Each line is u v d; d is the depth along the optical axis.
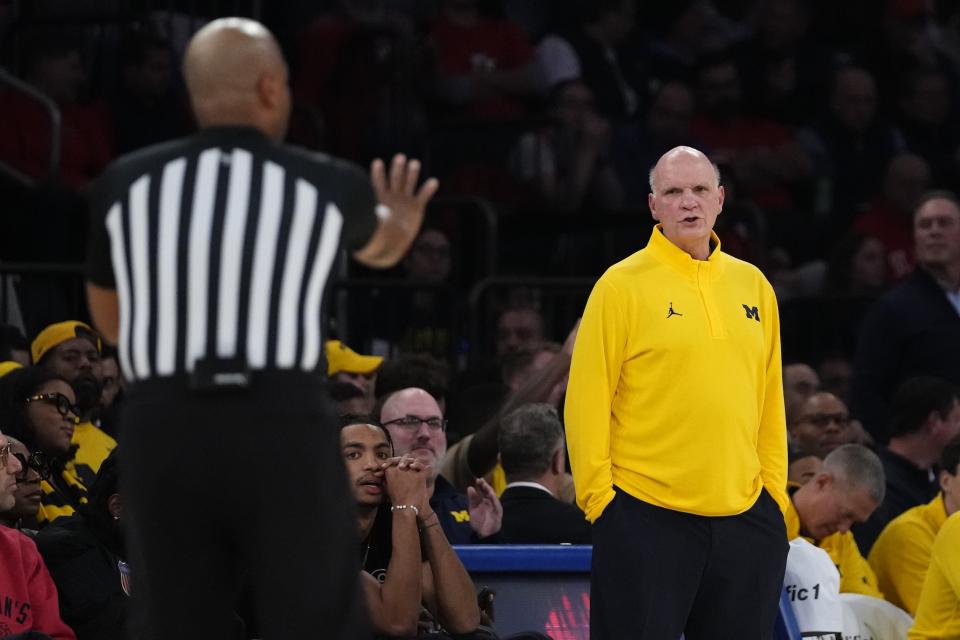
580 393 17.78
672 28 49.78
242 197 12.49
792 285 41.66
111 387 27.41
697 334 17.67
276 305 12.31
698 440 17.59
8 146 36.16
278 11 43.75
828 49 49.72
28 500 20.61
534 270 40.06
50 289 30.64
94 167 37.62
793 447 27.64
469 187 40.47
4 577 18.47
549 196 40.59
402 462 19.08
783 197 46.62
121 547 19.80
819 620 21.83
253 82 12.94
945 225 31.59
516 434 23.08
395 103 41.97
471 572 20.70
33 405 22.28
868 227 43.69
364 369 28.95
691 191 17.91
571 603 20.64
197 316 12.23
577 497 17.97
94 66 39.53
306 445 12.27
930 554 25.28
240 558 12.91
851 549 25.00
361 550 19.95
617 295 17.77
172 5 40.62
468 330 34.12
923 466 28.34
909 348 31.66
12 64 39.06
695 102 46.28
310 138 40.34
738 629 17.88
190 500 12.32
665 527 17.62
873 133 48.28
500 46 43.31
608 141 43.25
